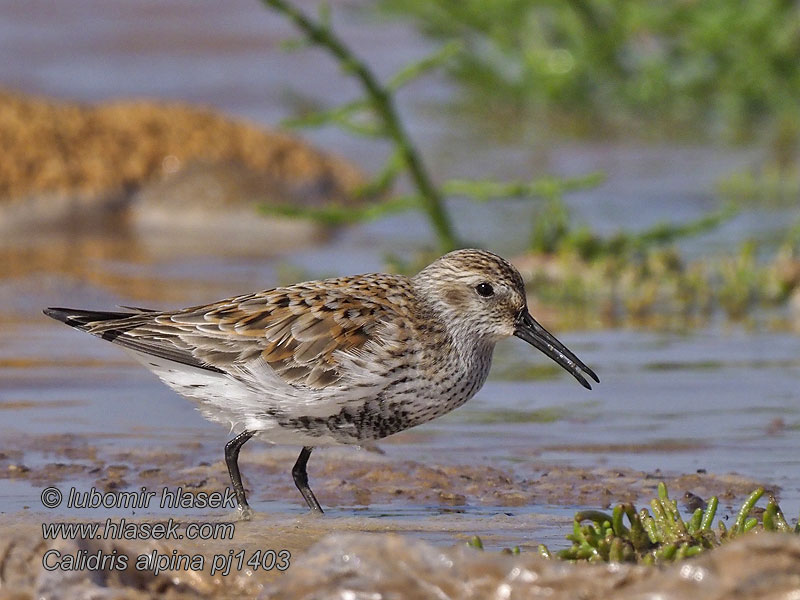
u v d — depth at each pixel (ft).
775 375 40.60
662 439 34.40
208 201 65.82
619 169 73.36
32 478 30.73
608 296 52.49
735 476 30.99
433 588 20.18
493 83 86.53
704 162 75.00
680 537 24.16
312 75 91.50
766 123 82.48
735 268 52.34
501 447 33.96
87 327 30.86
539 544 26.04
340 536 21.09
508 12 84.99
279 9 51.67
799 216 63.41
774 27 81.30
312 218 53.93
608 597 19.39
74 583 21.44
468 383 31.83
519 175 71.41
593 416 36.65
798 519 27.61
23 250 59.57
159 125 67.97
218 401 30.27
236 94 86.94
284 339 30.04
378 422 30.71
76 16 102.42
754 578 18.81
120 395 38.58
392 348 30.32
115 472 31.40
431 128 81.71
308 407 29.89
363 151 77.82
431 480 31.19
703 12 81.71
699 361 42.50
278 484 31.19
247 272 56.13
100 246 61.31
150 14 103.76
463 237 60.95
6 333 45.50
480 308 31.78
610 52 83.82
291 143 69.00
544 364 42.86
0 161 64.75
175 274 55.31
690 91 83.56
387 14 87.86
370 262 58.03
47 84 87.10
